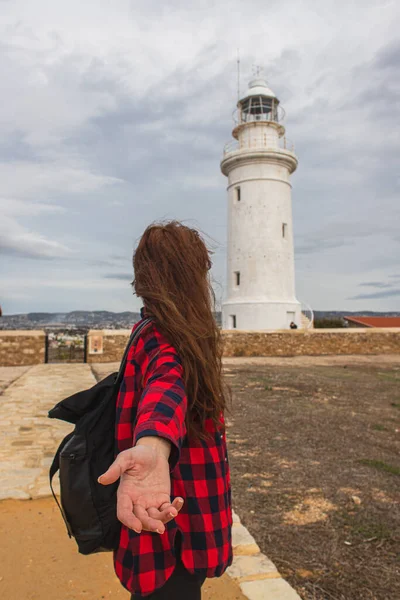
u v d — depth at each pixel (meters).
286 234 27.31
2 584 2.74
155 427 1.10
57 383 11.83
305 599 2.86
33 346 18.23
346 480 4.94
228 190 28.31
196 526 1.36
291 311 26.45
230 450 6.01
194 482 1.40
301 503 4.34
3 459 5.22
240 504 4.30
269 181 26.81
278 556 3.37
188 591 1.38
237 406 8.92
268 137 27.94
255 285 26.30
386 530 3.77
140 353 1.41
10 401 9.16
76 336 20.23
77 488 1.38
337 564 3.27
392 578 3.10
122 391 1.42
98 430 1.43
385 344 23.95
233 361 19.39
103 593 2.67
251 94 28.67
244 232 26.86
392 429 7.23
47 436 6.32
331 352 23.47
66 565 2.97
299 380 12.94
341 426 7.38
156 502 0.96
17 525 3.54
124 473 0.99
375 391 11.23
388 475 5.12
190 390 1.36
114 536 1.41
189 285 1.49
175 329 1.37
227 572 3.00
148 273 1.49
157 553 1.32
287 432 6.95
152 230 1.57
